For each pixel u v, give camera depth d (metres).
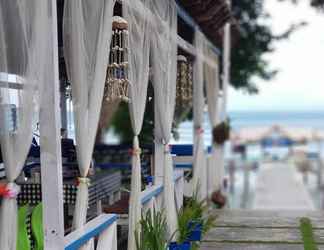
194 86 5.88
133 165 3.48
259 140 36.78
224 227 5.22
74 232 2.71
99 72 2.71
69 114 4.12
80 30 2.59
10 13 2.08
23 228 2.58
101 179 5.73
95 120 2.73
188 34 5.94
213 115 7.46
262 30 11.48
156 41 3.75
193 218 4.69
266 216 5.82
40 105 2.33
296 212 6.14
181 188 5.09
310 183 19.98
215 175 7.54
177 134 6.80
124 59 3.12
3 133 2.11
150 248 3.46
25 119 2.14
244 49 11.41
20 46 2.11
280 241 4.62
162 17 3.85
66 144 4.11
